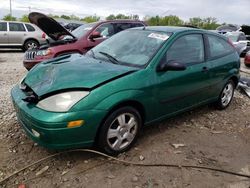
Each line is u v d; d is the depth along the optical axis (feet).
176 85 13.28
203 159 11.85
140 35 14.47
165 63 12.68
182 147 12.75
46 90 10.53
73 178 10.17
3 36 44.96
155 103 12.49
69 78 10.93
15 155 11.44
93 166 10.91
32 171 10.50
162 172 10.77
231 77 17.72
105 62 12.85
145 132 14.05
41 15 22.79
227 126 15.57
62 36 26.25
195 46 14.89
